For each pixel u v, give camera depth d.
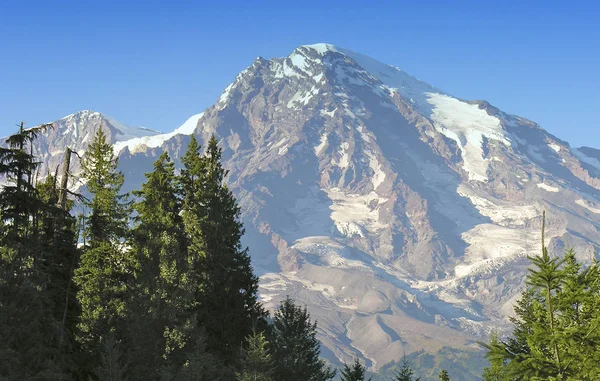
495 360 46.34
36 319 65.88
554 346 45.44
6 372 59.72
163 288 72.19
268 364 68.19
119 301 78.56
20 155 68.19
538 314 47.22
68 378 64.62
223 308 79.88
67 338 75.19
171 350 68.56
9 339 61.88
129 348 69.50
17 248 67.81
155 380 66.25
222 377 69.06
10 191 68.44
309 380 80.06
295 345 80.06
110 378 63.53
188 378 63.69
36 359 63.81
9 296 64.00
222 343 78.25
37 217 72.44
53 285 77.50
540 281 46.38
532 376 44.84
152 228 81.38
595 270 46.19
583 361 43.94
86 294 79.12
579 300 44.97
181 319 71.88
